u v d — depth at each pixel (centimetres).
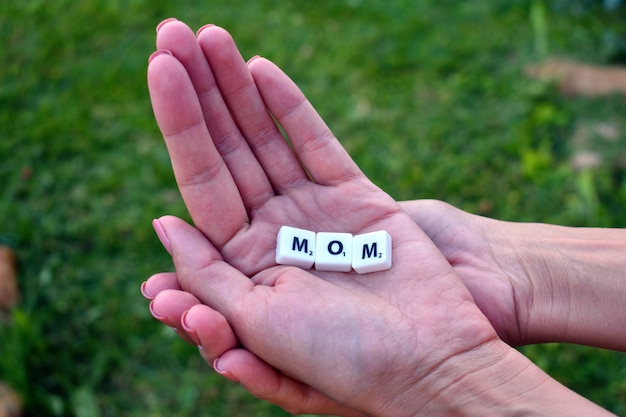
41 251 66
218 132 47
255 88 47
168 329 62
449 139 75
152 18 89
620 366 61
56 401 58
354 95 79
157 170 72
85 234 68
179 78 43
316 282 45
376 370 43
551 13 91
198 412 59
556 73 81
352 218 48
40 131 74
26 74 81
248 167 48
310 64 83
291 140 48
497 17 90
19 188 70
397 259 46
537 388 42
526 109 77
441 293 44
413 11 91
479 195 71
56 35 85
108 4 90
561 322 48
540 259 49
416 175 72
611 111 76
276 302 44
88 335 62
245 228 47
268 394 45
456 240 50
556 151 74
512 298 48
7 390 57
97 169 73
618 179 72
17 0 89
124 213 69
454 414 42
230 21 88
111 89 79
